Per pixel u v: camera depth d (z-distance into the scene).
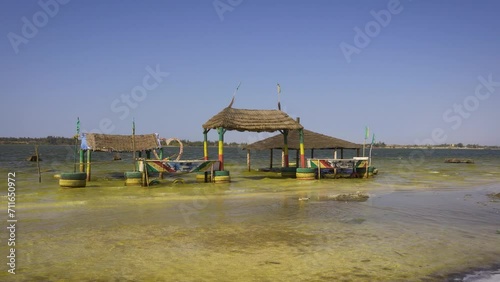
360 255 7.67
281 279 6.36
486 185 21.47
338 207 13.32
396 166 44.06
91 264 7.07
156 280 6.29
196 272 6.67
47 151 109.00
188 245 8.34
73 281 6.23
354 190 18.34
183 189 18.41
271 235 9.24
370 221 10.95
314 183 21.70
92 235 9.19
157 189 18.34
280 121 23.66
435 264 7.16
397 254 7.75
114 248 8.11
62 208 12.86
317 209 12.89
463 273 6.71
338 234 9.38
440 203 14.39
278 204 13.93
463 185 21.34
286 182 22.23
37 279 6.30
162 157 24.48
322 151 137.00
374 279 6.39
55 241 8.63
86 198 15.16
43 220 10.89
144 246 8.27
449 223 10.75
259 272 6.68
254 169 34.59
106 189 18.23
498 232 9.68
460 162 54.94
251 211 12.46
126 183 19.67
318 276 6.50
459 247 8.29
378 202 14.55
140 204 13.77
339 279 6.38
